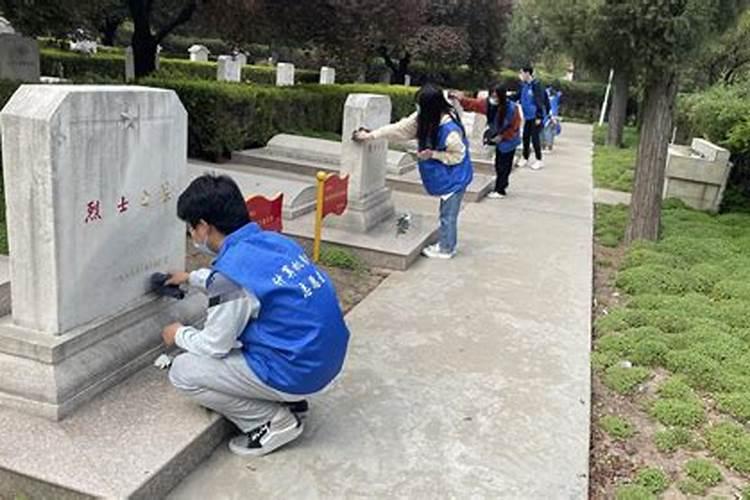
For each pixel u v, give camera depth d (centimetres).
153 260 351
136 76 1284
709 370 409
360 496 277
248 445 298
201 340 280
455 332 446
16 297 294
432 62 2894
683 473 322
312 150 948
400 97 1521
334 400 348
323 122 1310
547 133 1540
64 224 285
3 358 289
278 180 708
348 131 607
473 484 290
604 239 738
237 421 296
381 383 369
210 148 938
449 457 307
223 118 927
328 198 557
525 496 286
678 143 1362
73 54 1784
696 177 900
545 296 531
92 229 302
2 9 875
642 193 706
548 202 918
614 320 484
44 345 284
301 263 287
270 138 1051
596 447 339
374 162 644
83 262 300
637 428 359
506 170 914
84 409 292
